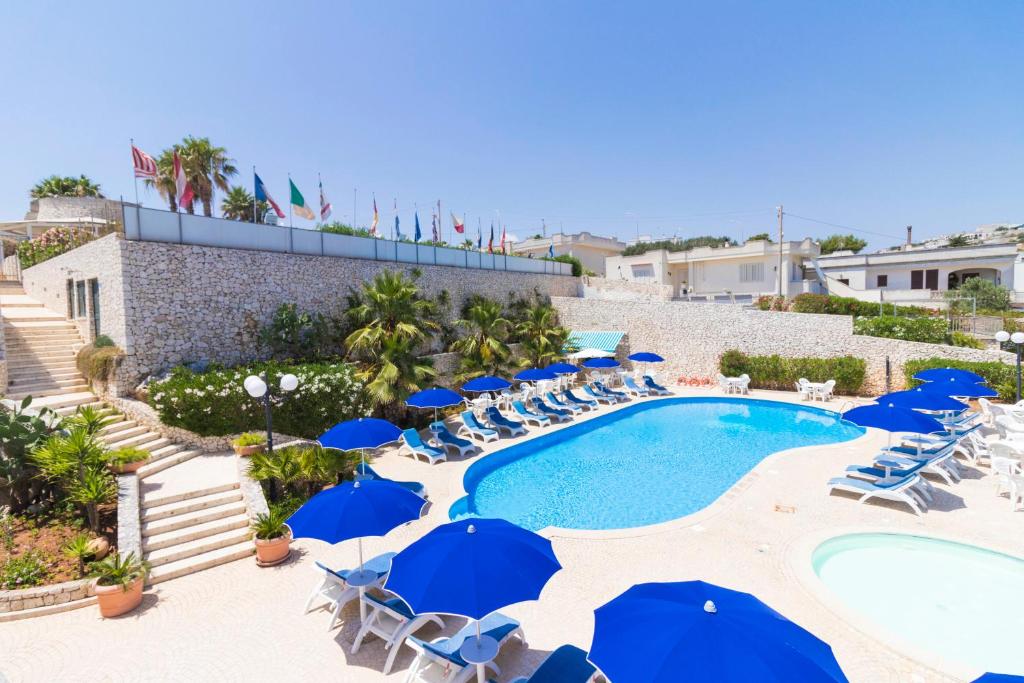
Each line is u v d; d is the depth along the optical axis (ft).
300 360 66.95
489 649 20.95
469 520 21.81
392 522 23.93
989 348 82.94
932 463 42.11
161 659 24.58
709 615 13.99
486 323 85.40
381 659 24.21
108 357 53.88
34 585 30.14
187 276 59.93
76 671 23.93
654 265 167.02
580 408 79.46
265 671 23.50
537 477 53.88
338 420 59.98
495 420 68.13
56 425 41.32
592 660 13.78
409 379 66.64
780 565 31.58
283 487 43.19
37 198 137.90
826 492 43.34
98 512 38.22
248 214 141.28
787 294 143.43
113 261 55.93
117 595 28.22
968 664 21.97
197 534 36.47
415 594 17.40
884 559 33.35
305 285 72.74
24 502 37.86
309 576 32.45
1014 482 38.93
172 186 121.80
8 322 67.10
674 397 88.99
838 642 23.97
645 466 56.80
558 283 126.93
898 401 47.03
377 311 70.38
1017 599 28.68
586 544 35.01
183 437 50.44
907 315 102.94
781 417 78.18
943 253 141.08
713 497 47.67
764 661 12.41
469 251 102.68
